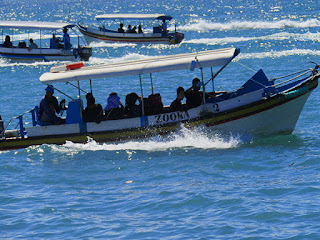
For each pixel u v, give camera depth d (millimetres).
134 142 58062
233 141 57688
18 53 146125
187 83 106938
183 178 46938
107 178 48250
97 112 58094
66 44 149125
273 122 58000
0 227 37875
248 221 36969
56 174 49844
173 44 179000
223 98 59750
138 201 41875
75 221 38469
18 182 47938
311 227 35344
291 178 45469
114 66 58562
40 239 35719
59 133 58438
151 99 58469
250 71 117312
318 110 72688
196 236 35031
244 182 45062
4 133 60125
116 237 35500
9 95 100000
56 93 103250
